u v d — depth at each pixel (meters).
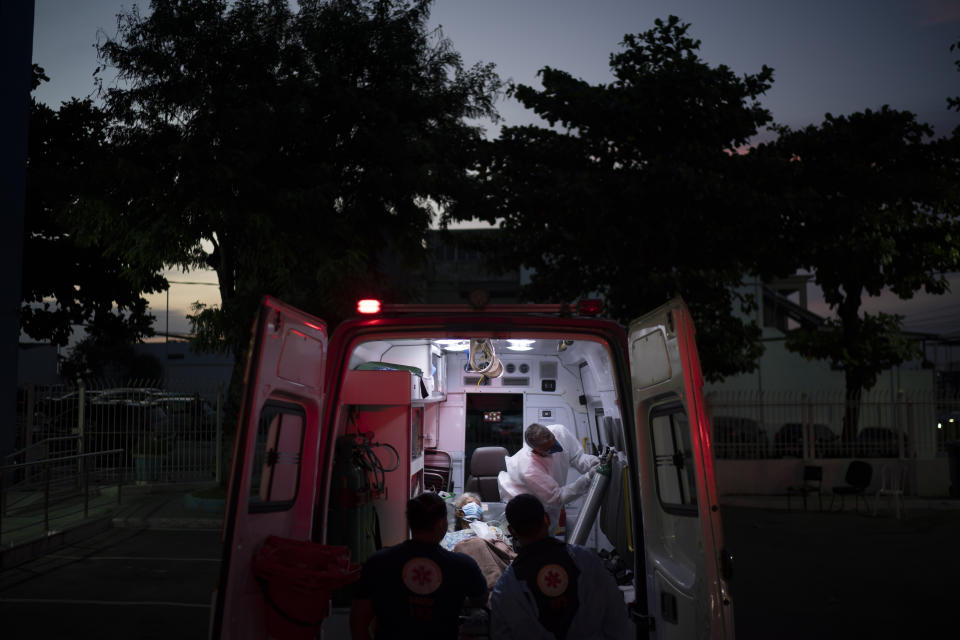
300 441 3.55
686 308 3.01
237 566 2.66
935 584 8.88
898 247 18.03
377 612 3.33
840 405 17.14
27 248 21.83
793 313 32.44
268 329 2.83
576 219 16.17
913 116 16.33
